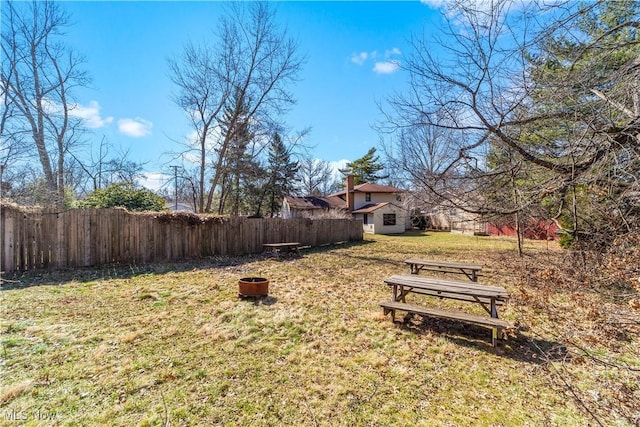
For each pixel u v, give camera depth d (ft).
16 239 20.86
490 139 16.33
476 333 12.43
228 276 22.50
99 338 11.30
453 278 23.41
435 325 13.23
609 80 11.30
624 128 10.71
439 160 19.49
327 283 21.12
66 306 14.74
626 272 12.94
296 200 93.35
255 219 36.47
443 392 8.44
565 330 12.40
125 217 25.66
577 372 9.37
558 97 12.60
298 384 8.73
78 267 23.22
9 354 9.89
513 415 7.48
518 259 30.71
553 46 13.05
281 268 26.61
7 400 7.64
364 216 79.10
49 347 10.48
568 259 18.86
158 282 20.04
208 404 7.76
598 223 15.93
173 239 28.73
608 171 11.80
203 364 9.70
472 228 67.05
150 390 8.27
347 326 13.07
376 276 23.73
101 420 7.06
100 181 58.23
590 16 12.59
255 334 12.07
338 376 9.18
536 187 14.82
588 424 7.13
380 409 7.71
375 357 10.36
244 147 58.49
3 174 35.83
